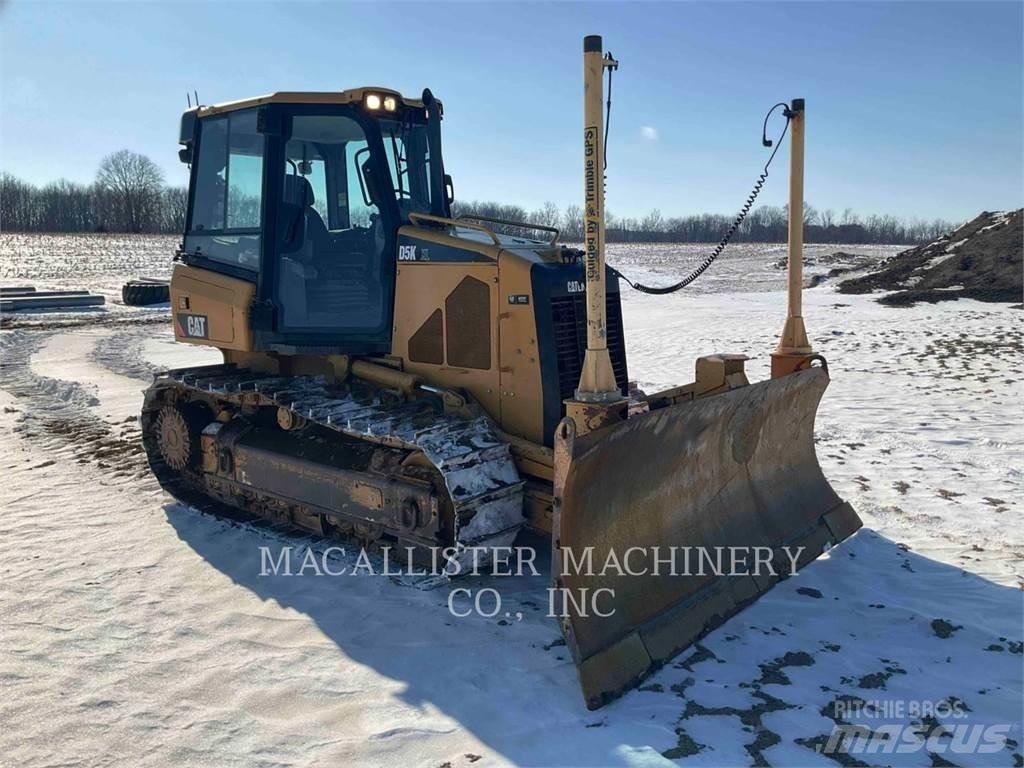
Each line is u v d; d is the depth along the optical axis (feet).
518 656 14.16
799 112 18.31
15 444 29.58
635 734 11.82
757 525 17.30
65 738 12.01
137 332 64.90
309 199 19.49
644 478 14.55
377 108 18.28
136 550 19.27
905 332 57.06
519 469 16.70
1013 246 87.04
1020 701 12.64
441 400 17.74
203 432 21.76
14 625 15.56
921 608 15.72
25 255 169.48
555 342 16.53
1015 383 37.83
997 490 22.72
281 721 12.35
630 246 228.84
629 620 13.76
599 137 13.08
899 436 28.68
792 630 14.96
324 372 20.27
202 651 14.49
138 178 294.87
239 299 19.63
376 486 17.06
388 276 18.58
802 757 11.28
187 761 11.43
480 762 11.24
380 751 11.55
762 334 60.29
